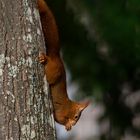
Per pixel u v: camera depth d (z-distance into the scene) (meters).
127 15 15.21
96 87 15.95
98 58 16.17
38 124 7.55
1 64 7.51
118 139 16.12
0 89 7.48
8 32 7.59
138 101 16.38
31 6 7.80
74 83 16.41
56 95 9.77
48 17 9.08
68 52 16.12
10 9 7.65
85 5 15.93
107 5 15.57
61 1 15.69
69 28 16.03
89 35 16.28
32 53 7.66
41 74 7.71
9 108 7.45
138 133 16.14
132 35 15.10
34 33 7.74
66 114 10.12
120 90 16.16
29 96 7.55
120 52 15.61
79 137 23.45
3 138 7.38
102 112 16.80
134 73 16.06
